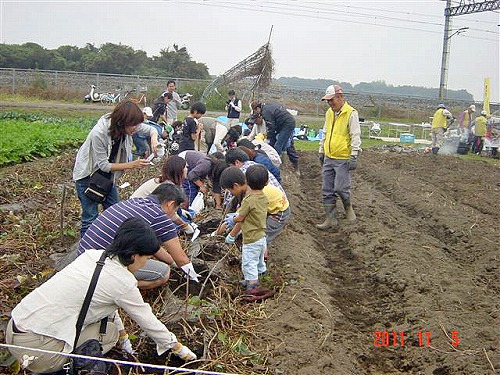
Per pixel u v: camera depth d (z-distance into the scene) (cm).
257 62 2364
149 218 546
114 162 703
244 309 634
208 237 793
